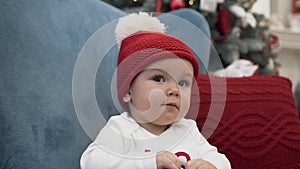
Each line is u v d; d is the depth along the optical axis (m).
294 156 1.07
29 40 0.77
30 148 0.71
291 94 1.22
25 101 0.73
